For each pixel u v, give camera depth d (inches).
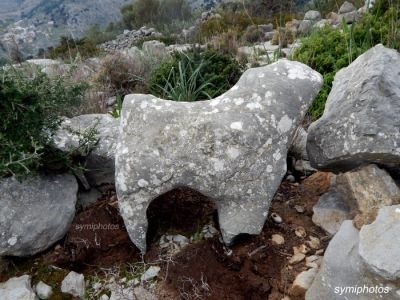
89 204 111.1
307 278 84.0
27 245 94.3
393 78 93.3
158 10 717.3
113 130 119.3
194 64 184.2
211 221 100.7
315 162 103.3
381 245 68.9
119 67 221.6
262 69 93.3
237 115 88.1
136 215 90.7
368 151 89.6
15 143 92.7
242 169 87.9
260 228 90.7
